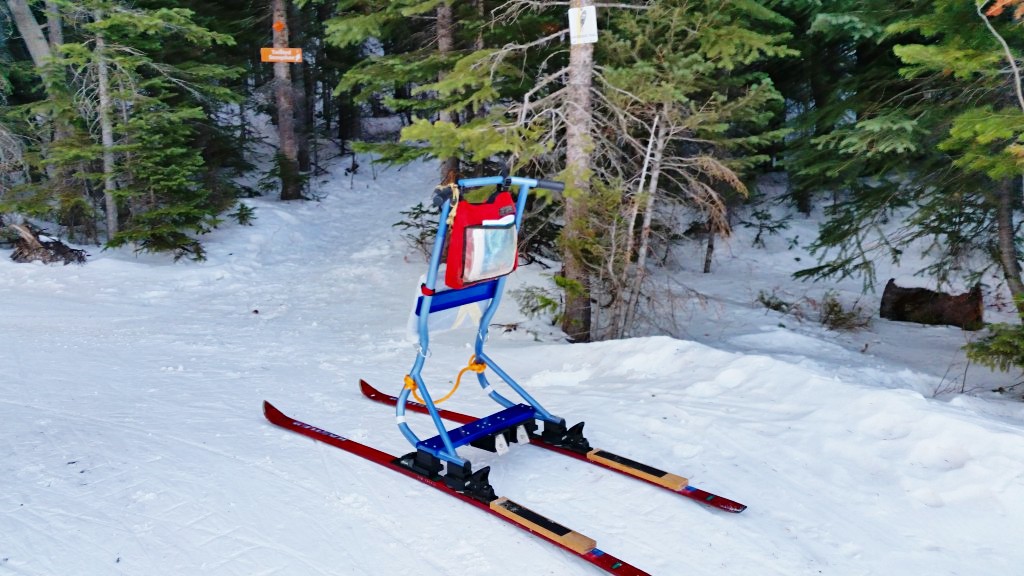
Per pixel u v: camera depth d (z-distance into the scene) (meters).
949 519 3.50
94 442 4.59
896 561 3.17
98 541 3.26
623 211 7.92
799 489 3.88
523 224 11.41
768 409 5.04
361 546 3.26
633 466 4.05
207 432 4.80
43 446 4.50
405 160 9.91
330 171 24.50
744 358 5.97
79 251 13.08
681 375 6.02
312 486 3.91
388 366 6.94
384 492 3.83
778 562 3.16
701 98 9.52
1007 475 3.71
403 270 13.68
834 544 3.32
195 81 15.43
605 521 3.54
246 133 24.53
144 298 11.27
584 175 7.48
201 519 3.50
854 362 8.39
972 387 7.18
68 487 3.86
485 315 4.12
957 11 5.96
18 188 13.36
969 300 10.62
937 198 8.23
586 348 7.14
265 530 3.39
